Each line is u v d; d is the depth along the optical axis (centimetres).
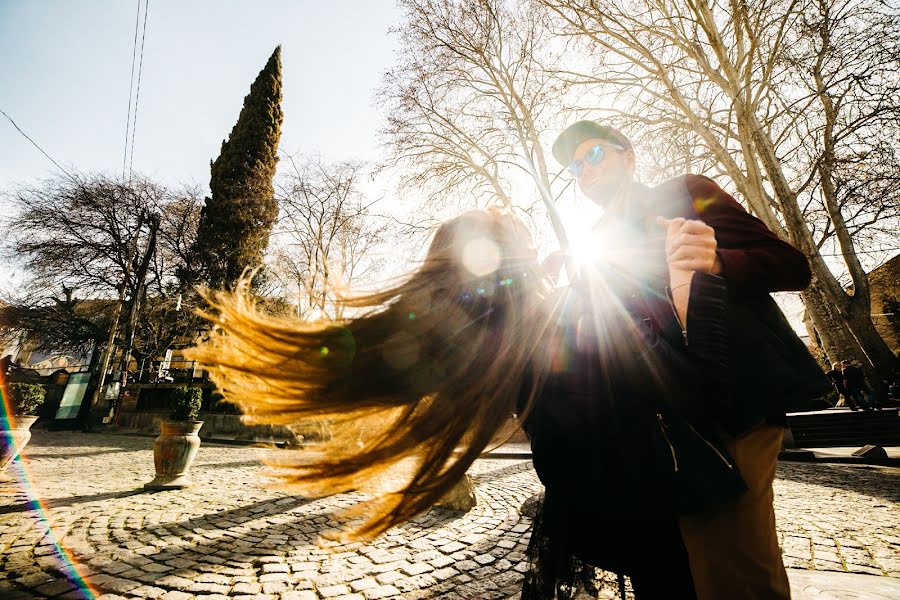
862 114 1027
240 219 2188
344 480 92
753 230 95
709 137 1114
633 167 131
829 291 1373
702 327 80
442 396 88
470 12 1366
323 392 85
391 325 87
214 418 1427
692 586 94
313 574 312
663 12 1143
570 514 107
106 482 638
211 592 282
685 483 82
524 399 98
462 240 96
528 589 117
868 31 926
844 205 1378
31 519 430
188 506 499
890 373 1482
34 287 2125
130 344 1916
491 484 665
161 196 2136
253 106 2434
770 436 93
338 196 1917
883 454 874
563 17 1220
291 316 93
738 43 1088
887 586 243
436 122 1559
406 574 313
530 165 1438
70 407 1783
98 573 307
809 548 360
